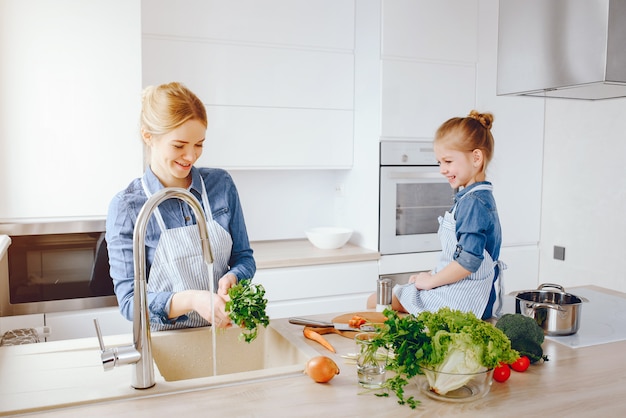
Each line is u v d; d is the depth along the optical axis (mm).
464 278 1883
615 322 1836
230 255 1892
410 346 1181
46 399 1182
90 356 1463
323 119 3326
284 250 3289
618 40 1683
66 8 2539
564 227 3477
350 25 3340
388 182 3223
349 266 3180
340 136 3391
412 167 3281
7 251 2551
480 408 1171
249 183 3518
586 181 3297
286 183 3609
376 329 1267
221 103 3072
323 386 1276
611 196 3129
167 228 1714
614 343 1617
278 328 1733
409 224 3318
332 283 3143
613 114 3098
